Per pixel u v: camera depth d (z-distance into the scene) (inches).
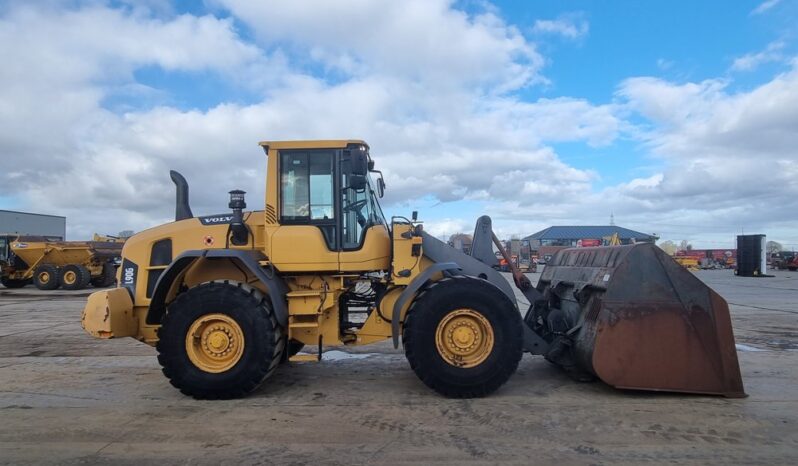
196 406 202.1
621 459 149.3
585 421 180.9
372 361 281.9
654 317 206.2
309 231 223.3
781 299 652.7
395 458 151.1
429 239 233.8
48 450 158.1
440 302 208.7
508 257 263.7
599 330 206.8
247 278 232.4
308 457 152.2
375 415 189.6
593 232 3176.7
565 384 229.3
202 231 234.8
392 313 222.5
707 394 208.2
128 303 227.8
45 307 589.3
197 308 208.8
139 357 298.4
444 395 211.5
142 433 172.4
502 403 202.4
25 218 2015.3
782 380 236.1
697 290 207.6
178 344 207.8
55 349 324.5
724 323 206.7
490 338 209.0
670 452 153.9
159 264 234.1
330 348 319.9
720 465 144.9
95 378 248.1
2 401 210.4
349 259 223.8
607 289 209.6
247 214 238.7
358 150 219.6
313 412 193.6
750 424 177.0
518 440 164.1
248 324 208.1
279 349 214.4
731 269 2135.8
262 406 201.3
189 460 150.6
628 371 205.5
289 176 228.1
